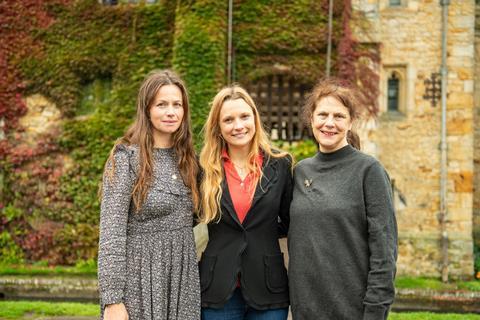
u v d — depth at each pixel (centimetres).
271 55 971
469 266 959
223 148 332
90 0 1009
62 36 1013
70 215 992
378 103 963
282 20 964
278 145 968
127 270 295
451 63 980
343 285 284
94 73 1008
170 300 299
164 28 990
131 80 989
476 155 1116
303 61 963
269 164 328
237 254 312
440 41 980
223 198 317
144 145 305
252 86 980
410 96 986
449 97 981
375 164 291
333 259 286
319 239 289
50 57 1016
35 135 1018
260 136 329
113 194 294
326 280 286
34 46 1018
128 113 988
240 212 318
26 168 1013
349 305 283
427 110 984
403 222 982
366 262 284
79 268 952
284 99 983
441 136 980
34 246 992
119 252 285
